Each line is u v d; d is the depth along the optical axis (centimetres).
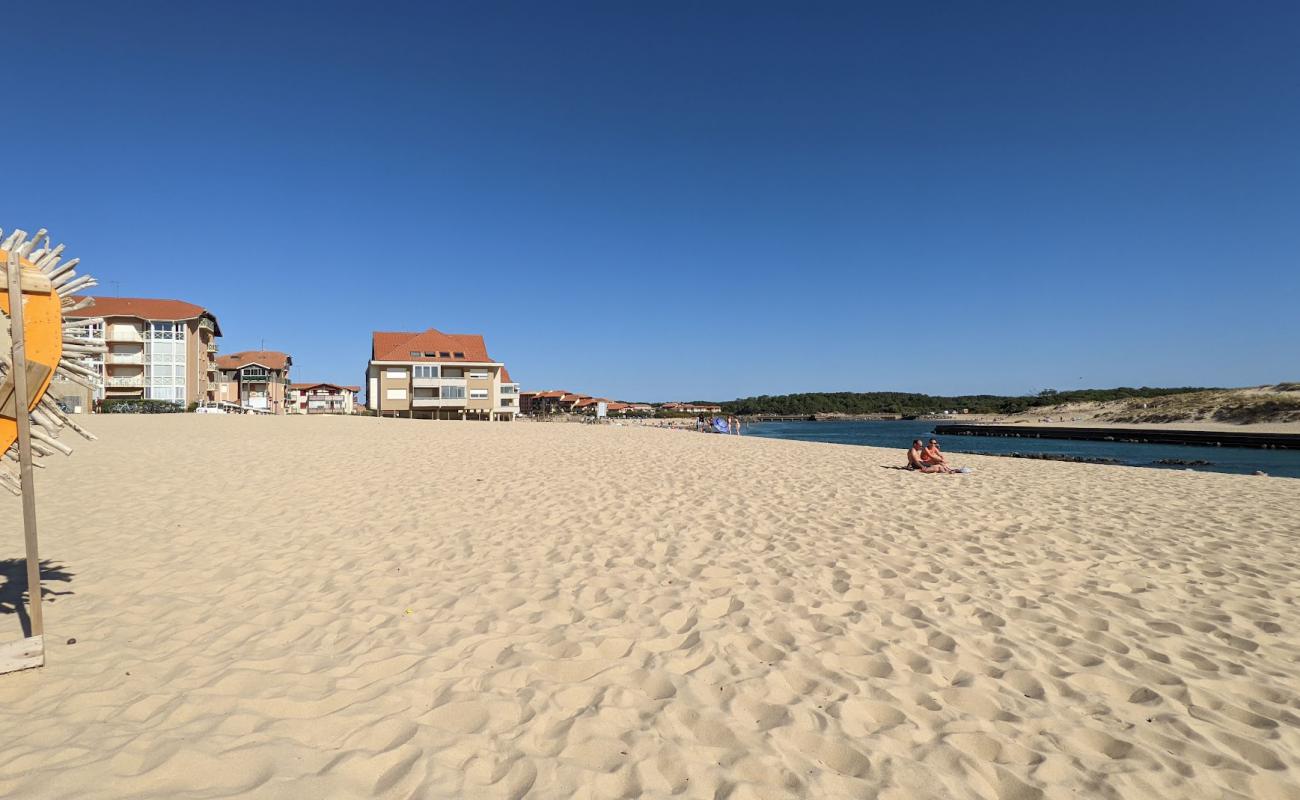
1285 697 350
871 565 604
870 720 320
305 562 613
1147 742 304
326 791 254
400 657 388
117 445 1881
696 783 265
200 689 345
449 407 6938
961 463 1725
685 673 369
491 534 730
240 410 6456
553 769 273
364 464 1455
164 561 618
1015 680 367
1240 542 715
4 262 374
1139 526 803
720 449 2053
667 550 658
